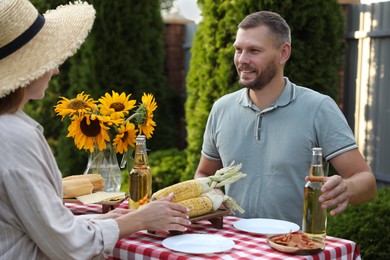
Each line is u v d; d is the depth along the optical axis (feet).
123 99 7.23
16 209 4.93
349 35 15.93
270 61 7.68
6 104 5.15
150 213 5.73
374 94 15.58
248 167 7.93
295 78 13.35
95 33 18.89
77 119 7.16
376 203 11.84
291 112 7.75
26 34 5.32
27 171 4.94
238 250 5.65
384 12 15.17
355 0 16.15
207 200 6.31
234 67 13.89
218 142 8.32
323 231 5.94
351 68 16.19
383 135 15.38
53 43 5.43
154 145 20.71
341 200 6.19
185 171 15.80
